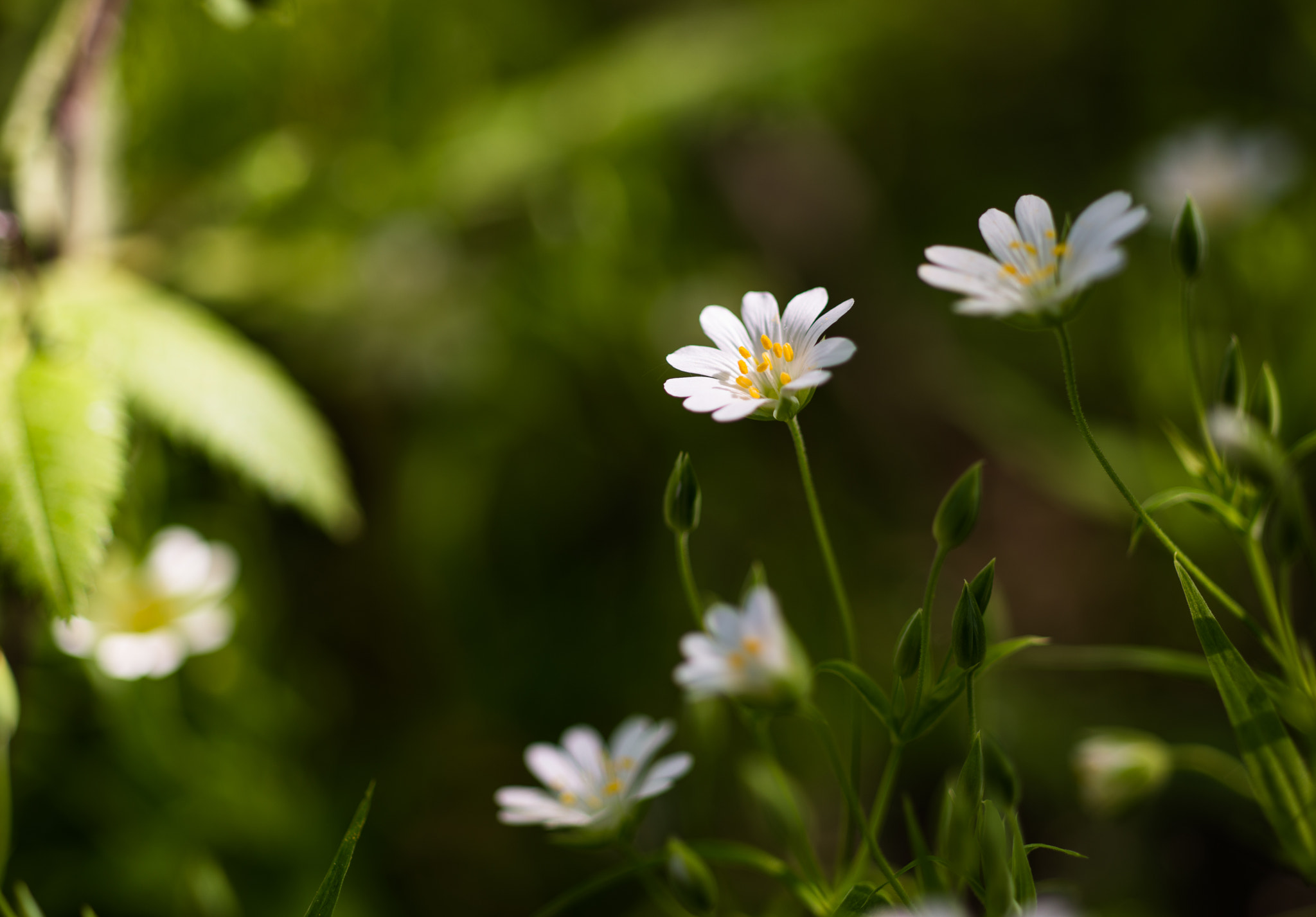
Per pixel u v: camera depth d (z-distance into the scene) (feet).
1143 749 1.56
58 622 1.65
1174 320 2.50
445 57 2.70
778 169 2.93
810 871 1.48
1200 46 3.22
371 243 2.46
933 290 3.10
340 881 1.42
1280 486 1.43
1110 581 2.46
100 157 1.73
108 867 1.79
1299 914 1.76
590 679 2.30
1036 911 1.40
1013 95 3.37
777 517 2.59
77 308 1.66
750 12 3.12
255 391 1.68
